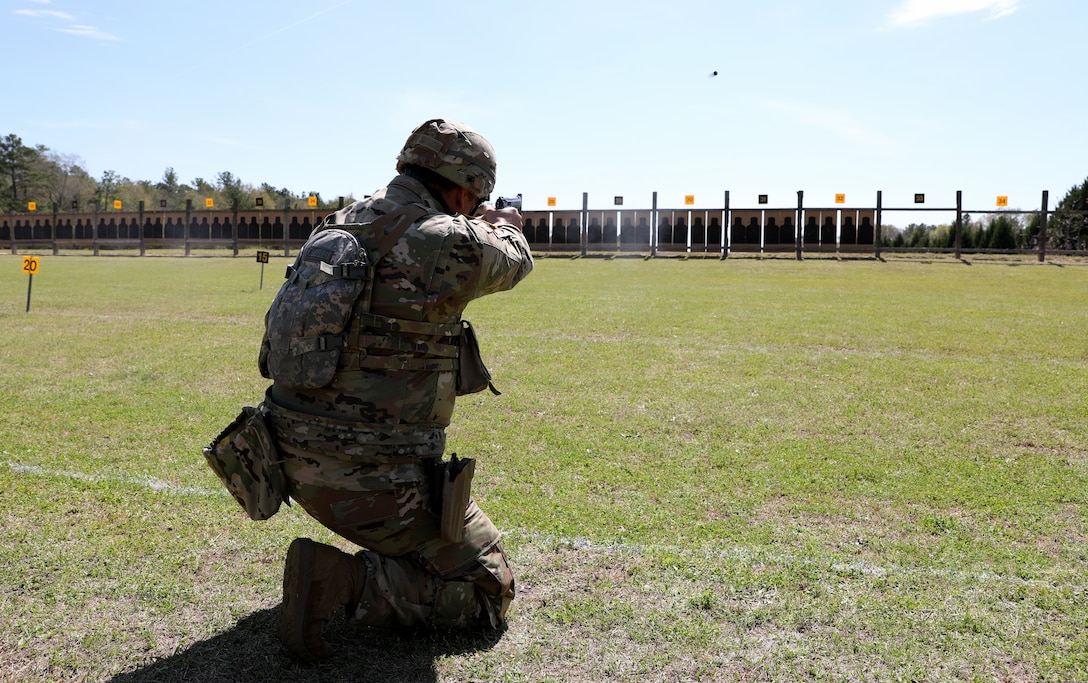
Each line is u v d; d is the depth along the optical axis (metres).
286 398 2.77
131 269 25.06
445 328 2.81
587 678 2.79
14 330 11.02
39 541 3.87
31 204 36.59
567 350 9.59
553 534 4.07
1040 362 8.99
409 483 2.76
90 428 6.04
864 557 3.82
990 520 4.33
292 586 2.67
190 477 4.88
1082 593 3.44
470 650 2.95
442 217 2.77
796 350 9.71
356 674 2.79
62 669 2.81
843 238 29.55
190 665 2.84
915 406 6.86
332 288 2.62
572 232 31.23
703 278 21.45
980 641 3.04
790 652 2.96
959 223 28.58
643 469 5.19
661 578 3.56
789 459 5.40
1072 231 31.31
